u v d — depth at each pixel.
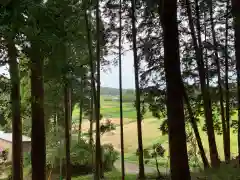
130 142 28.70
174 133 5.61
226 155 12.95
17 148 8.35
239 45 6.71
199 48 11.01
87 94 18.39
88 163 18.92
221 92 12.52
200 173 10.10
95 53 13.48
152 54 11.77
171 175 5.62
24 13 3.62
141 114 14.50
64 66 4.81
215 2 11.35
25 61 5.87
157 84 11.99
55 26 4.07
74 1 5.93
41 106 8.57
